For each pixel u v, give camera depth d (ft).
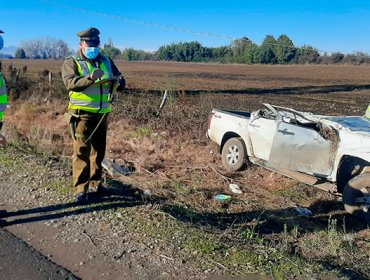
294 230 18.74
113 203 18.62
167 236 15.71
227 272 13.57
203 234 16.06
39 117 38.99
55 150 28.81
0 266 13.64
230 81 116.06
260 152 26.20
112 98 18.24
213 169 27.45
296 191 24.56
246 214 20.94
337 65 262.06
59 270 13.55
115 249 14.88
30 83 49.26
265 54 287.89
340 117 25.30
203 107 43.50
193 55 340.80
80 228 16.34
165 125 36.76
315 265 14.38
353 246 18.10
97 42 17.12
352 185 21.06
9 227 16.40
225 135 28.96
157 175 25.53
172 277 13.25
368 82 122.42
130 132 34.55
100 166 19.39
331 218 21.68
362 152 21.40
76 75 17.02
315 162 23.21
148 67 207.41
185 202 21.72
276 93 83.30
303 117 24.79
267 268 13.87
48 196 19.16
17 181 21.02
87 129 18.04
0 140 16.39
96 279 13.20
